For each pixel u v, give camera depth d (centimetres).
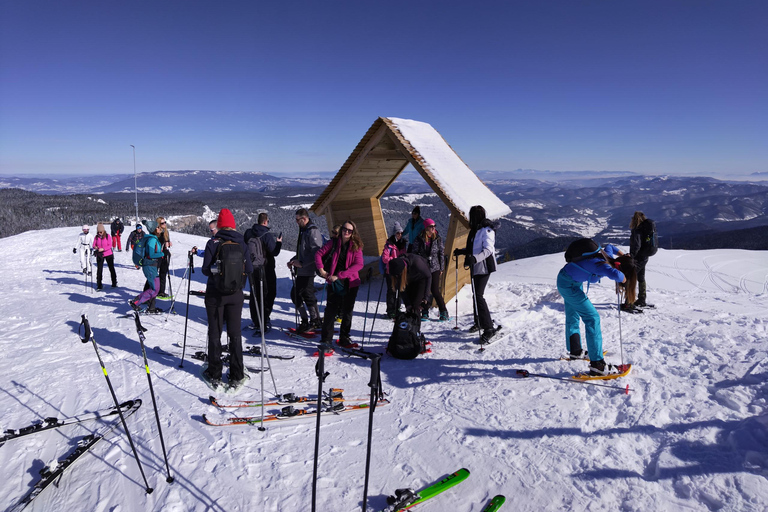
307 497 288
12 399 448
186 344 652
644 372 458
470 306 861
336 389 464
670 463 294
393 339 567
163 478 314
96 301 996
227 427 387
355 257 600
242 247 469
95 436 365
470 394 443
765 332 545
